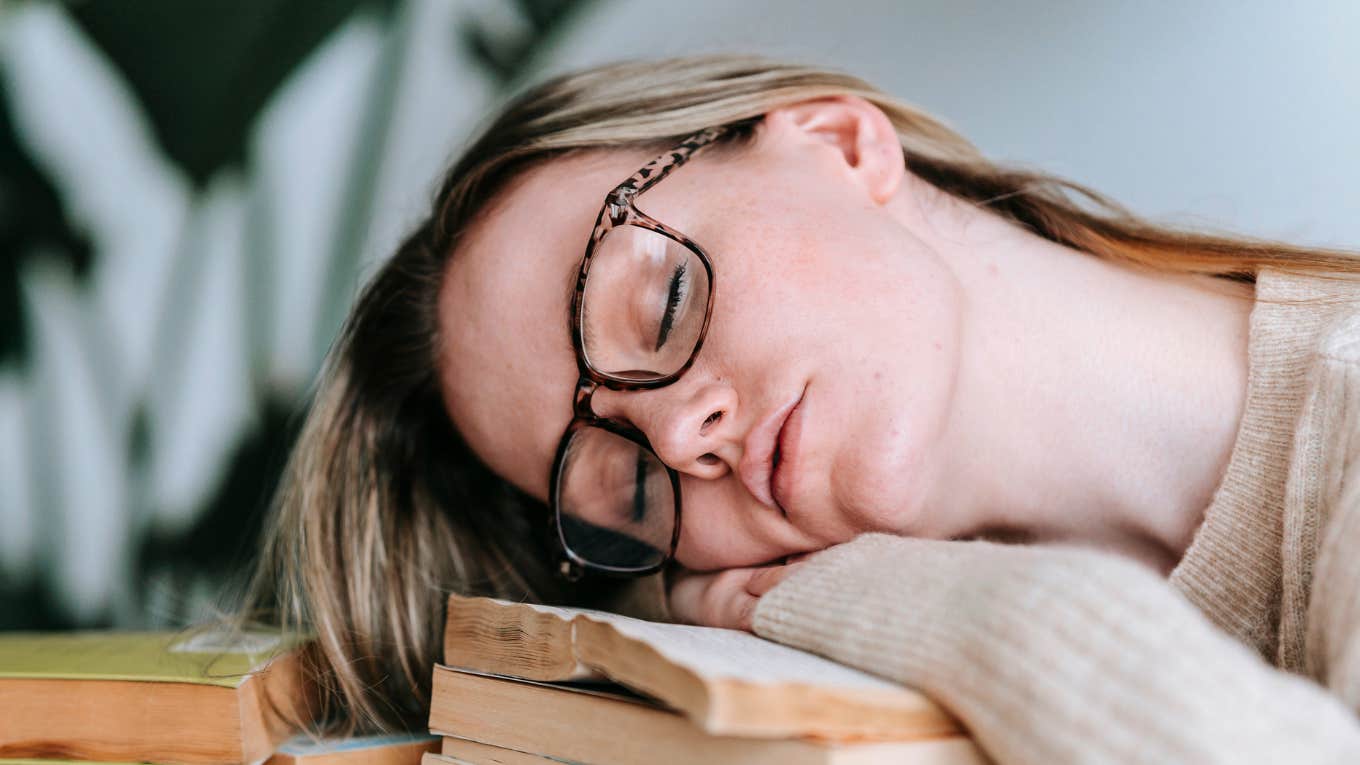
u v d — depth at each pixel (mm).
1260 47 1412
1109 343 870
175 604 1671
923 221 960
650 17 1654
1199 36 1439
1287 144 1401
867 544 711
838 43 1597
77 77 1642
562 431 946
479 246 990
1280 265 870
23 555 1653
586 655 584
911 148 1075
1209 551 766
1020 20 1523
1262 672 444
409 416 1145
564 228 939
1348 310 766
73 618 1667
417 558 1133
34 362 1657
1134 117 1470
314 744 769
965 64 1551
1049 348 873
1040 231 1008
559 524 990
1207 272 908
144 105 1652
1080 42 1496
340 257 1682
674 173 936
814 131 1031
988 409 864
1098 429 855
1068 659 460
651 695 519
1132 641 454
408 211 1661
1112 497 859
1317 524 684
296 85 1674
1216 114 1433
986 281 902
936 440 798
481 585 1180
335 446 1132
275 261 1694
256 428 1691
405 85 1689
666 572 1056
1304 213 1391
